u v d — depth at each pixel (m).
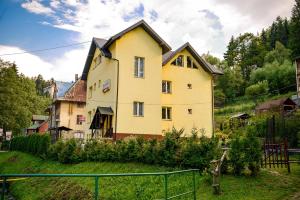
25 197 19.19
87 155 22.59
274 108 42.88
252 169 13.34
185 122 31.23
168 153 16.02
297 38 85.94
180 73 31.81
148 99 28.42
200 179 13.20
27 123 68.12
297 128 22.36
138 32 29.03
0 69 61.75
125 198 13.39
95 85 33.84
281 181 12.63
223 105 89.38
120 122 26.88
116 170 18.02
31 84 88.12
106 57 28.48
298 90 58.22
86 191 15.14
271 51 107.75
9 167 34.84
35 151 33.75
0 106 59.81
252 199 10.89
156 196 12.52
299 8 87.06
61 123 49.84
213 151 14.34
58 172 22.73
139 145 18.62
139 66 28.77
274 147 15.40
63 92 55.06
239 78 99.25
